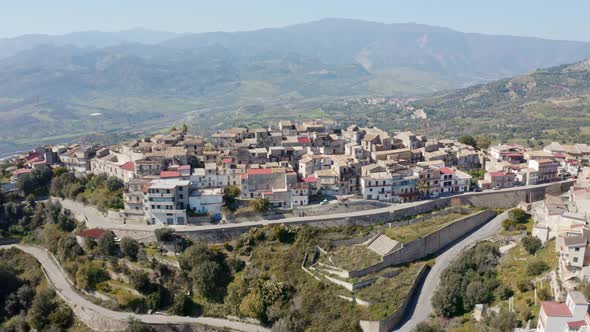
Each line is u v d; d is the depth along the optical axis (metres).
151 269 164.62
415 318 144.25
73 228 196.62
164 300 158.50
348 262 162.75
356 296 147.88
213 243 176.25
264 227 178.25
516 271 149.88
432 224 189.75
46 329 153.50
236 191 196.38
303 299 150.25
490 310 133.75
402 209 192.50
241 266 165.75
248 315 149.62
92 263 170.75
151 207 184.75
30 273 180.12
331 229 181.25
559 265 135.75
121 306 156.00
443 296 143.75
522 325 120.12
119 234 180.38
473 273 153.88
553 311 108.06
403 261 170.50
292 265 163.25
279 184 198.75
